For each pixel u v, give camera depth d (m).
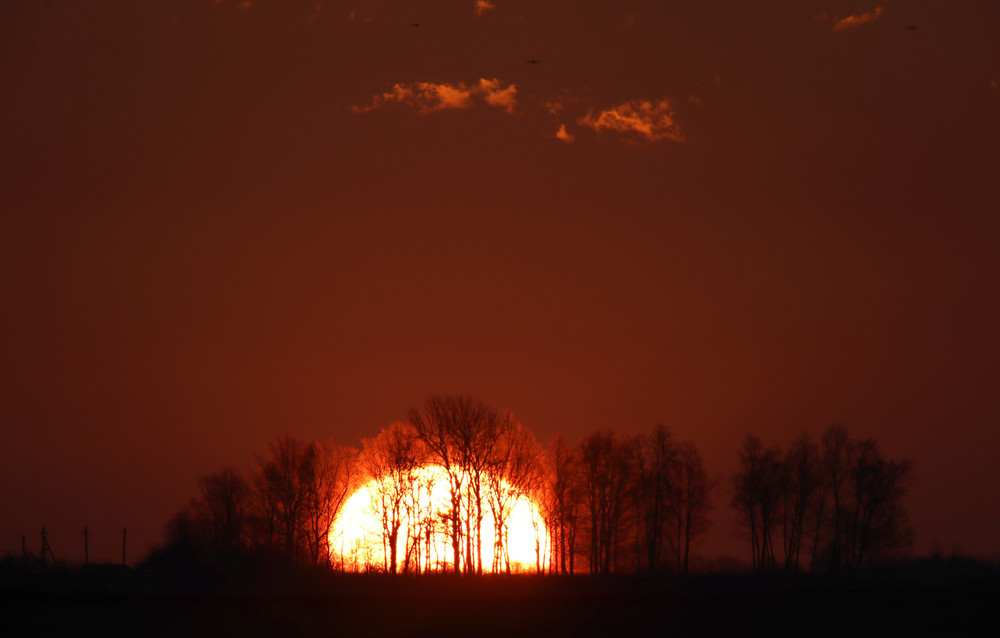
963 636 186.00
